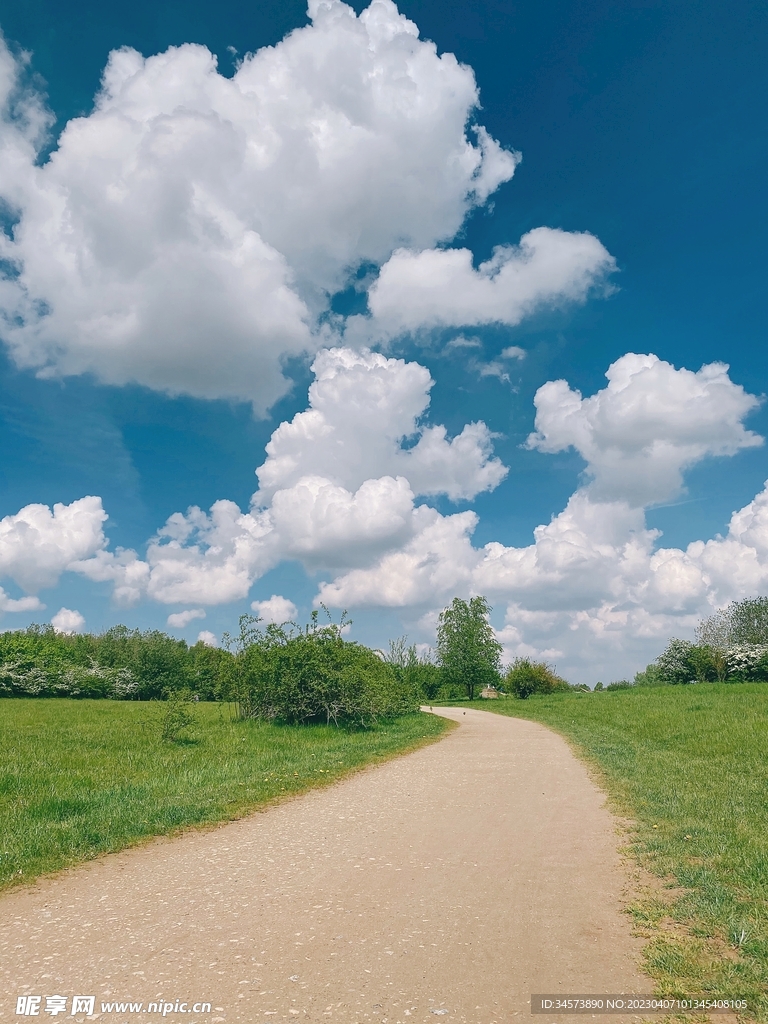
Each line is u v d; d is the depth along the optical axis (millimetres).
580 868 7223
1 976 4668
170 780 12250
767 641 60938
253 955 4977
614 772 13906
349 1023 4023
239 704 25766
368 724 24344
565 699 48469
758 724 20344
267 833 8875
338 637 24875
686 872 6859
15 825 9141
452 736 23484
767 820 9148
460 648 70500
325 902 6141
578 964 4844
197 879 6902
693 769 13820
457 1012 4168
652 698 37156
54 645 63406
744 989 4438
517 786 12547
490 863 7418
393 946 5145
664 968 4758
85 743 18391
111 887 6688
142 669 67250
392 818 9766
